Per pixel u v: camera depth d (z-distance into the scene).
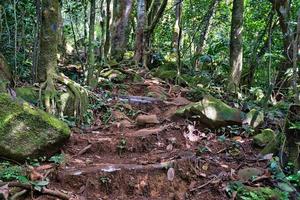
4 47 6.62
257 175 4.62
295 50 5.00
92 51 7.64
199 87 8.56
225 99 7.89
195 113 6.02
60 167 4.39
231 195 4.30
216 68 10.12
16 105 4.52
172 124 5.88
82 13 9.98
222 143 5.51
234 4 8.21
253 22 10.12
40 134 4.53
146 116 6.07
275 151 5.07
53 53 6.14
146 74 9.66
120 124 6.05
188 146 5.42
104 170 4.32
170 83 9.25
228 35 12.06
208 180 4.55
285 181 4.49
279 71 7.51
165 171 4.49
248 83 9.01
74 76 8.20
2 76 5.60
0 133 4.30
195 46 12.57
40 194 3.89
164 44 13.34
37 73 6.14
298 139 4.87
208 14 11.19
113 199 4.16
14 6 6.13
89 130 5.76
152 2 11.61
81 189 4.14
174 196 4.32
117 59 11.13
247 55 9.89
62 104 5.77
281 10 6.82
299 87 5.82
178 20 11.55
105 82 8.30
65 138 4.77
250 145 5.51
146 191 4.34
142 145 5.27
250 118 5.98
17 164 4.36
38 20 6.20
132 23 13.93
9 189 3.74
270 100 7.25
